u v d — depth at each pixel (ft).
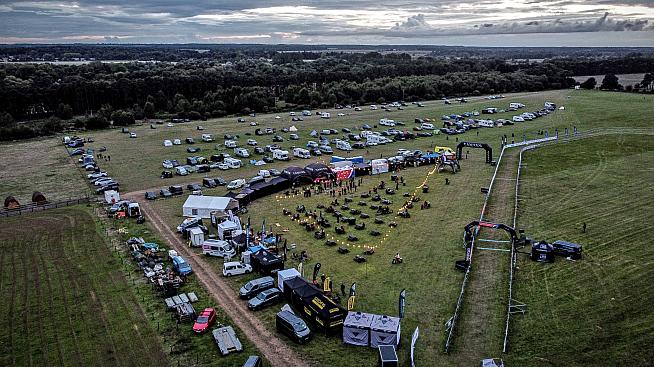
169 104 604.49
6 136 452.35
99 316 148.77
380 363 121.19
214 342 135.03
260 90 652.89
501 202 256.93
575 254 185.26
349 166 323.78
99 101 609.42
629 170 311.68
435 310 151.33
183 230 216.74
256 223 234.17
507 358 126.41
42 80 643.86
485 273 176.14
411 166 348.38
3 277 175.63
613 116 523.70
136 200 271.90
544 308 150.41
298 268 178.29
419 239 211.00
